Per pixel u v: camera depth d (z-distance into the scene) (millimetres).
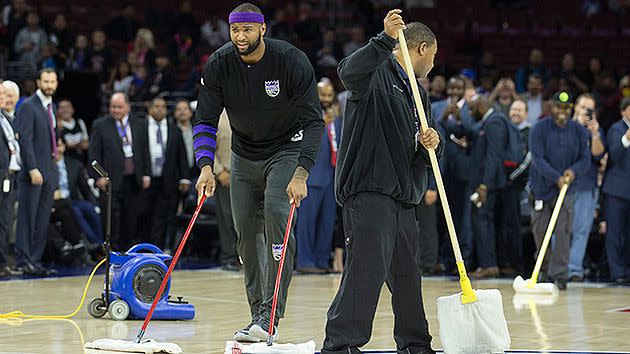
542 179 30609
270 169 18188
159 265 21609
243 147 18328
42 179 32500
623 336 19469
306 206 34312
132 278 21375
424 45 15906
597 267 35281
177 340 18562
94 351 16875
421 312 15797
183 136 39125
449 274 34250
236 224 18703
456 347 15078
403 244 15609
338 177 15516
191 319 21672
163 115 38125
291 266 18188
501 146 32969
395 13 14672
